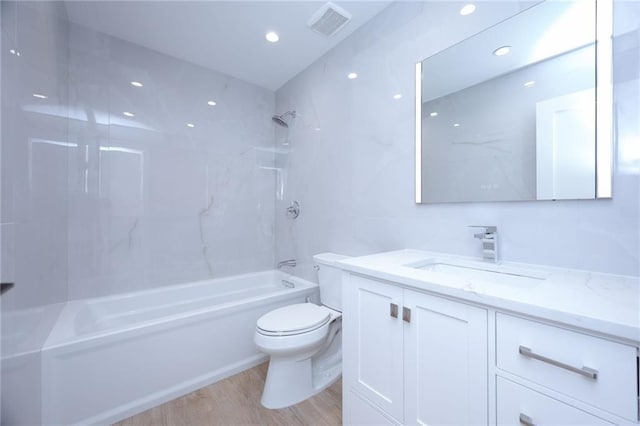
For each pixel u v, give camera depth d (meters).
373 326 1.10
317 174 2.26
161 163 2.18
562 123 1.02
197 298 2.30
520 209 1.13
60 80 1.60
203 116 2.39
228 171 2.54
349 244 1.96
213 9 1.71
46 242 1.35
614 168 0.91
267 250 2.80
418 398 0.93
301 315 1.61
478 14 1.26
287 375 1.52
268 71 2.45
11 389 0.91
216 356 1.75
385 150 1.69
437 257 1.35
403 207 1.59
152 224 2.14
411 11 1.53
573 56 1.00
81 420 1.31
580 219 0.98
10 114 0.92
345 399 1.23
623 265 0.90
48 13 1.35
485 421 0.76
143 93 2.10
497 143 1.20
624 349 0.55
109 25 1.86
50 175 1.41
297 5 1.68
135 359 1.47
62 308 1.69
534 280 1.01
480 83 1.25
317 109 2.26
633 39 0.88
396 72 1.61
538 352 0.66
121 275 2.01
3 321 0.85
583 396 0.60
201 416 1.43
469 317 0.79
